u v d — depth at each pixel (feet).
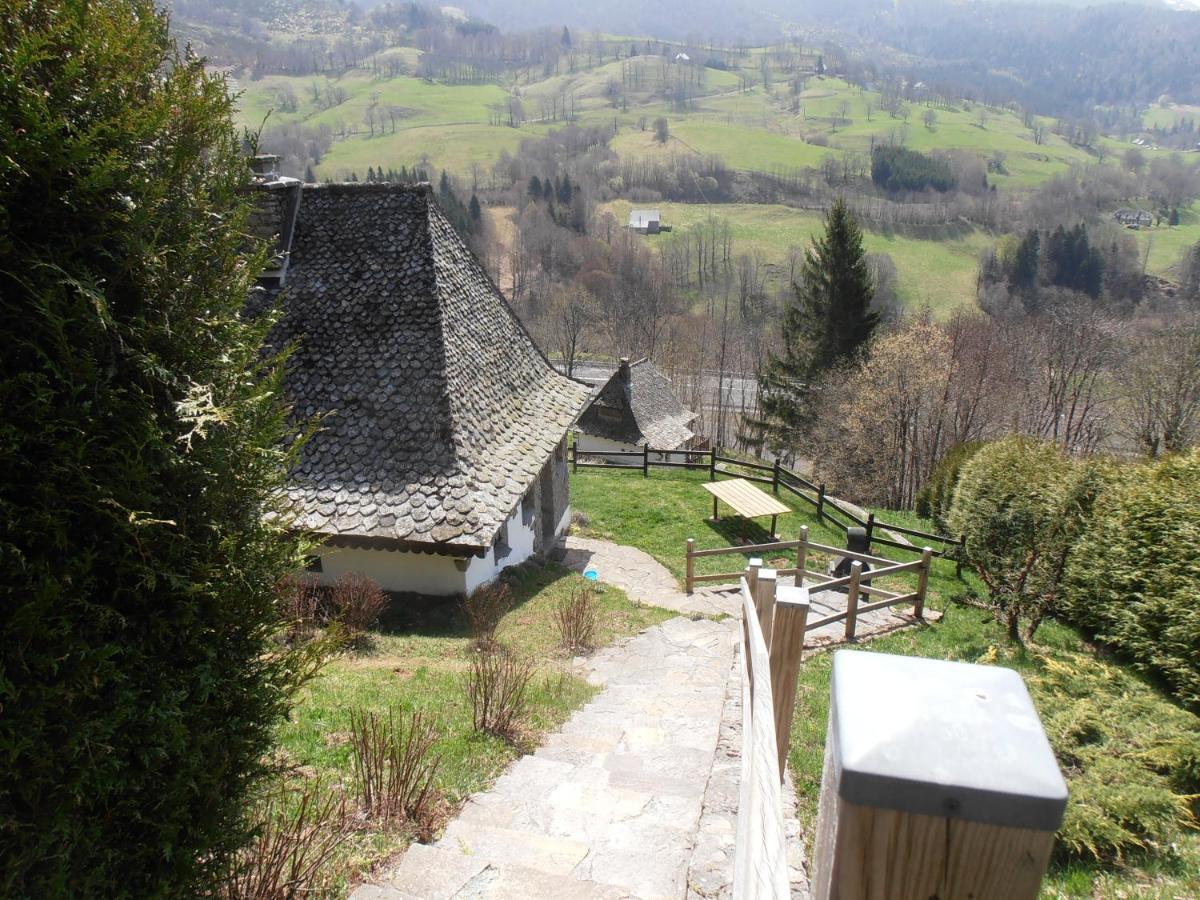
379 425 36.86
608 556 50.83
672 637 34.37
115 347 10.60
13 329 9.68
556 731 21.75
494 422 40.04
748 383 171.12
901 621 39.19
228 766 11.87
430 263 39.70
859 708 3.39
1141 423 95.25
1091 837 17.93
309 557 15.57
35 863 9.45
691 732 21.91
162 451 10.69
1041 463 38.09
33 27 10.43
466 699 22.88
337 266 39.96
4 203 9.57
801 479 67.87
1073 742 22.11
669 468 78.48
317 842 14.20
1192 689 29.53
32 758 9.00
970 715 3.30
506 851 14.57
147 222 10.86
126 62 11.19
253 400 12.42
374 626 33.37
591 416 120.06
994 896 3.13
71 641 9.50
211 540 11.58
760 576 15.02
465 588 36.42
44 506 9.50
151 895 10.42
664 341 161.89
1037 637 37.50
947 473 64.28
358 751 17.02
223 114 12.26
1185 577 30.60
